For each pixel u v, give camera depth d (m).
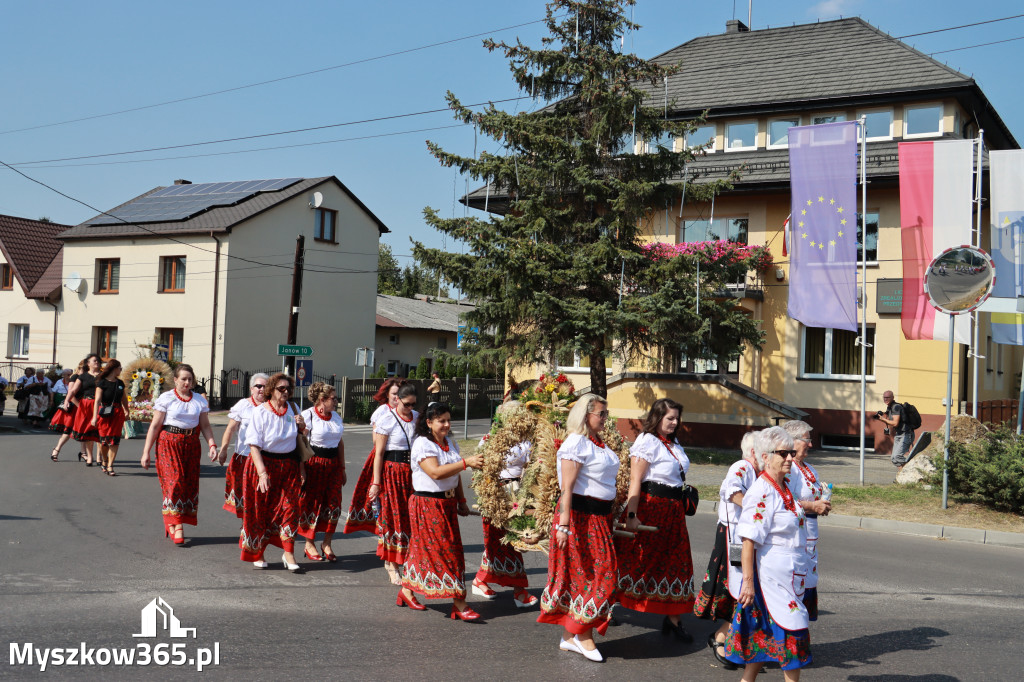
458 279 18.92
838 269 16.94
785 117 24.69
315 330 37.38
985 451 13.06
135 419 19.84
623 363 20.08
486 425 31.39
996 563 9.77
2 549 8.39
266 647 5.74
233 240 33.22
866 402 22.41
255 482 8.06
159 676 5.08
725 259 19.12
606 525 5.93
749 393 19.72
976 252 13.09
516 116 18.73
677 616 6.43
